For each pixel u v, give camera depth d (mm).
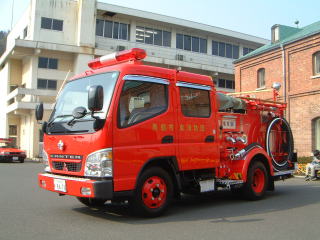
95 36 35188
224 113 8281
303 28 23797
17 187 10812
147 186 6367
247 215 6863
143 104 6418
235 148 8469
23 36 37188
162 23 38219
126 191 5980
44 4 33188
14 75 36156
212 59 41906
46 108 30156
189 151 7035
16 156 24719
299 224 6105
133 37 37094
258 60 22125
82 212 7082
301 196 9383
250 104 8969
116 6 35094
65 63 33812
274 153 9609
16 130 36750
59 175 6523
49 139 6816
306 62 18719
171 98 6879
